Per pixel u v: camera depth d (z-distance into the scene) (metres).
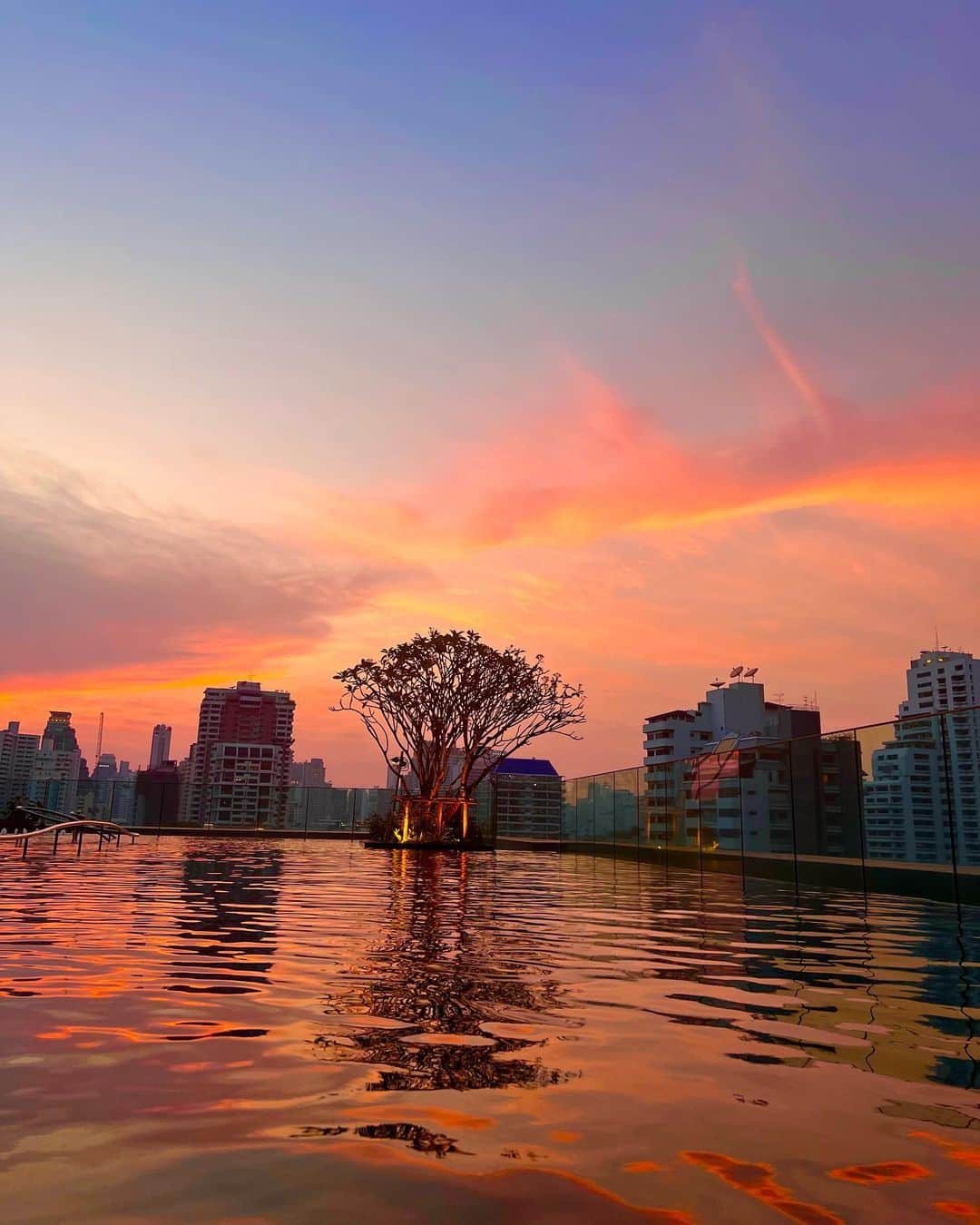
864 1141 1.93
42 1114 2.02
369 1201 1.57
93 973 3.89
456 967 4.28
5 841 18.16
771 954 4.98
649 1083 2.35
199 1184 1.64
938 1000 3.59
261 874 11.38
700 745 76.19
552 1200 1.60
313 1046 2.68
